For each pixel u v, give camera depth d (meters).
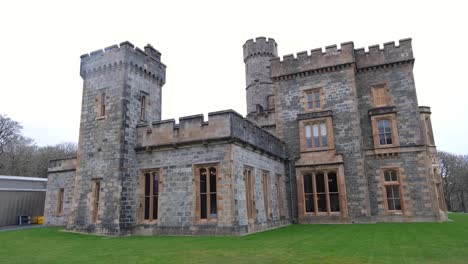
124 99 19.48
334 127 23.53
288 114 25.06
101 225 18.09
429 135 23.88
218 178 16.38
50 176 27.94
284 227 20.17
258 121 27.34
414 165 22.09
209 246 11.95
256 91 37.06
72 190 26.36
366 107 23.98
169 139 18.31
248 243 12.56
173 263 8.77
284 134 24.89
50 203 27.38
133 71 20.55
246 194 17.70
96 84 20.81
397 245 11.39
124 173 18.50
